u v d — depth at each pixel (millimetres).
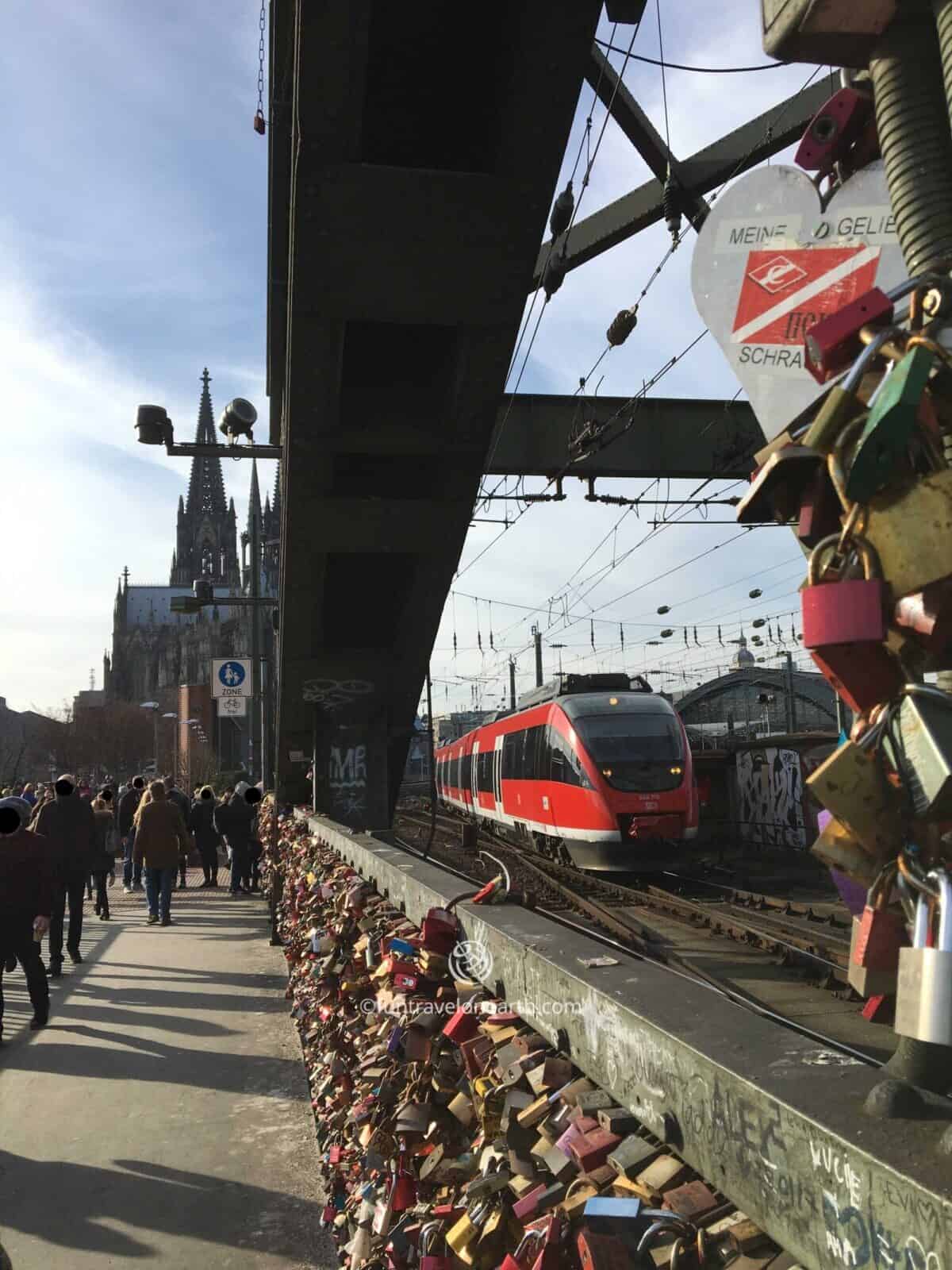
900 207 1370
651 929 12734
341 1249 3494
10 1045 7367
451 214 6426
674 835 16547
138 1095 6133
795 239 1583
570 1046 1724
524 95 5984
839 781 958
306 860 6957
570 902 15195
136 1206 4527
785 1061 1191
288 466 8375
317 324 7031
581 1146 1491
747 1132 1124
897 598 941
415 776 58156
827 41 1419
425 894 2969
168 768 88438
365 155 6531
